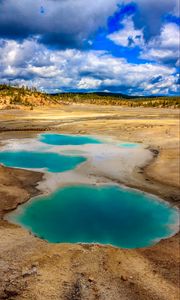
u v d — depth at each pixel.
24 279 13.41
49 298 12.18
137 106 193.00
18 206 26.67
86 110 134.38
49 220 24.61
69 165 40.31
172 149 49.84
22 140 58.00
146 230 23.89
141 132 66.00
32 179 33.88
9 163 41.03
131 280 15.24
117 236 22.77
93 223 24.58
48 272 14.44
